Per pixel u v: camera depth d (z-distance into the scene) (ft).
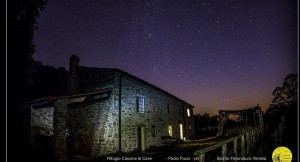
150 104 58.03
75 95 38.81
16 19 55.21
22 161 34.32
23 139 44.91
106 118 43.65
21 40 57.06
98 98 43.73
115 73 45.55
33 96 62.39
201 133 116.98
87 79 50.08
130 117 48.42
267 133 85.61
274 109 136.05
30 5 57.62
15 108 49.37
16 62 56.29
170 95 69.56
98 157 40.65
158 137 59.88
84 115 46.70
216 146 18.66
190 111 93.40
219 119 86.07
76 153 45.06
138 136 51.78
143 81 53.01
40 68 70.38
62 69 74.64
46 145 42.65
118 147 43.24
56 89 59.16
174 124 73.00
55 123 35.60
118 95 45.50
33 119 45.85
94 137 44.06
